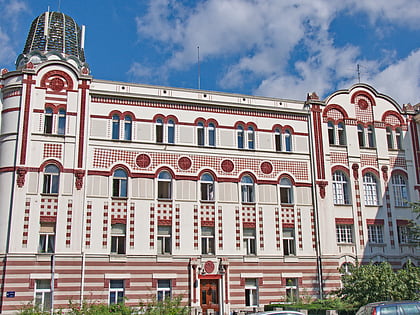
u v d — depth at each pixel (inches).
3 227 1300.4
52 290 1198.9
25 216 1314.0
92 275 1328.7
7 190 1325.0
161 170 1466.5
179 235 1434.5
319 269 1536.7
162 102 1518.2
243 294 1451.8
